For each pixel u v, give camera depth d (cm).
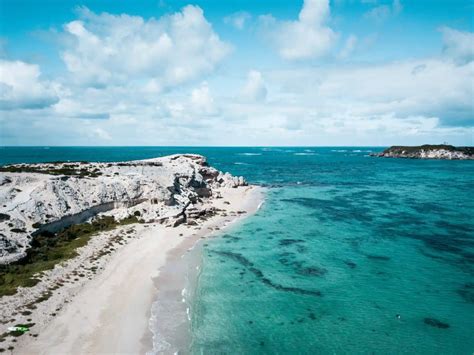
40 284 3106
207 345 2464
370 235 5103
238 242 4747
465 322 2812
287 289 3344
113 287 3222
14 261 3409
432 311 2978
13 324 2494
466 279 3594
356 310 2981
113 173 6431
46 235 4197
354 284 3469
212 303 3050
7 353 2203
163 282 3403
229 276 3612
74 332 2494
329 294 3259
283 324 2755
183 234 5006
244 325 2728
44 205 4484
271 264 3962
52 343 2350
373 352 2433
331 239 4909
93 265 3647
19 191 4700
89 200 5253
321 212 6694
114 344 2400
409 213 6594
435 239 4919
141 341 2459
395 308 3019
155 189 5938
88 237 4447
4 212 4022
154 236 4797
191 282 3434
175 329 2633
